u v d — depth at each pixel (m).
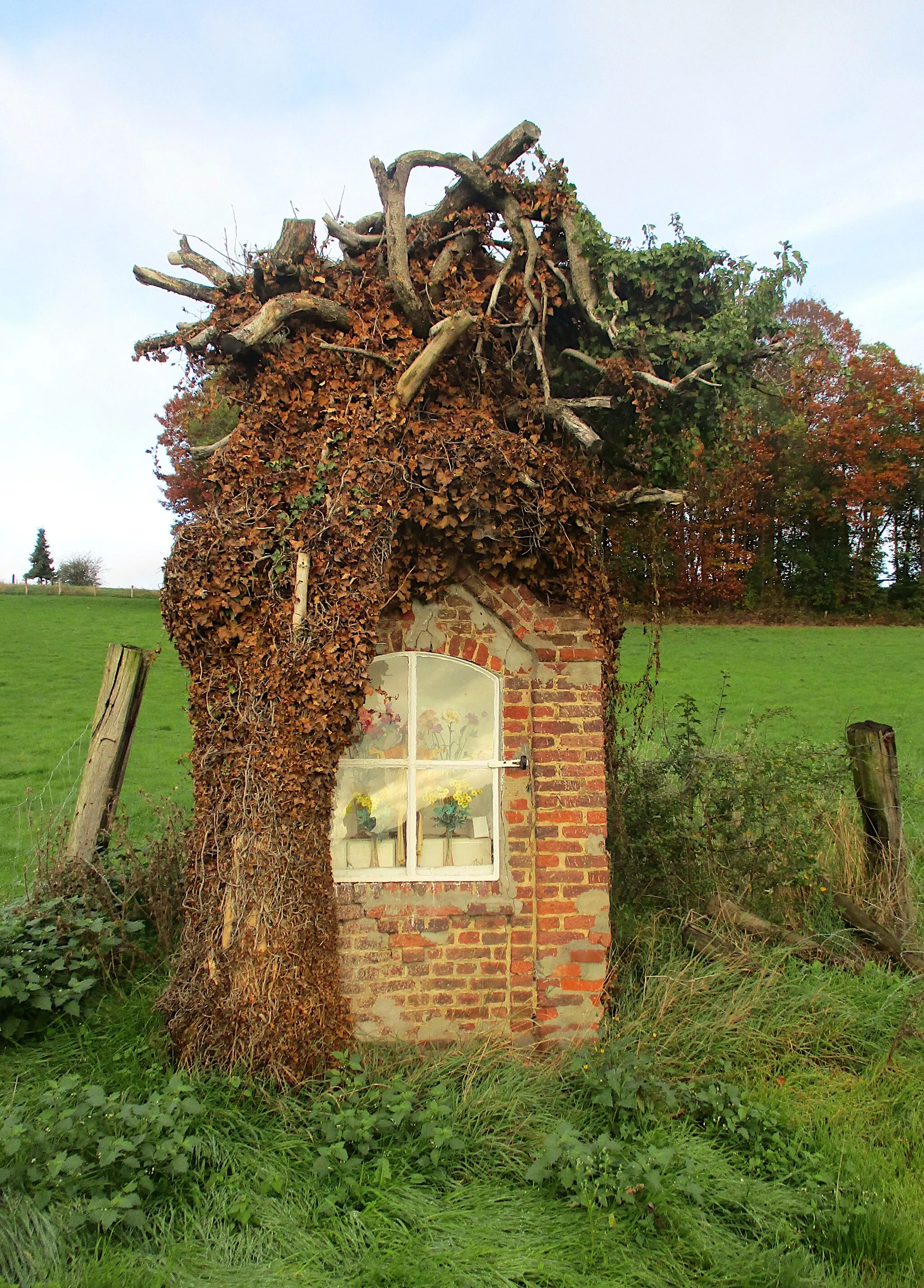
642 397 5.18
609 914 5.54
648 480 5.79
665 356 5.29
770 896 6.56
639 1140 4.01
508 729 5.00
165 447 16.69
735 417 5.82
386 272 5.00
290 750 4.36
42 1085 4.44
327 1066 4.41
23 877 7.61
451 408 4.99
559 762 5.00
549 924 4.94
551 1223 3.54
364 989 4.80
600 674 5.04
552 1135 3.82
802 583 36.84
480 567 4.88
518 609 5.00
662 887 6.41
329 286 4.99
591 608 4.99
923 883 7.27
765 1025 5.06
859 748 6.91
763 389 5.70
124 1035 4.86
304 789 4.39
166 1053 4.55
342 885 4.85
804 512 36.12
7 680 20.67
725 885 6.49
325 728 4.38
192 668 4.65
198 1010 4.35
